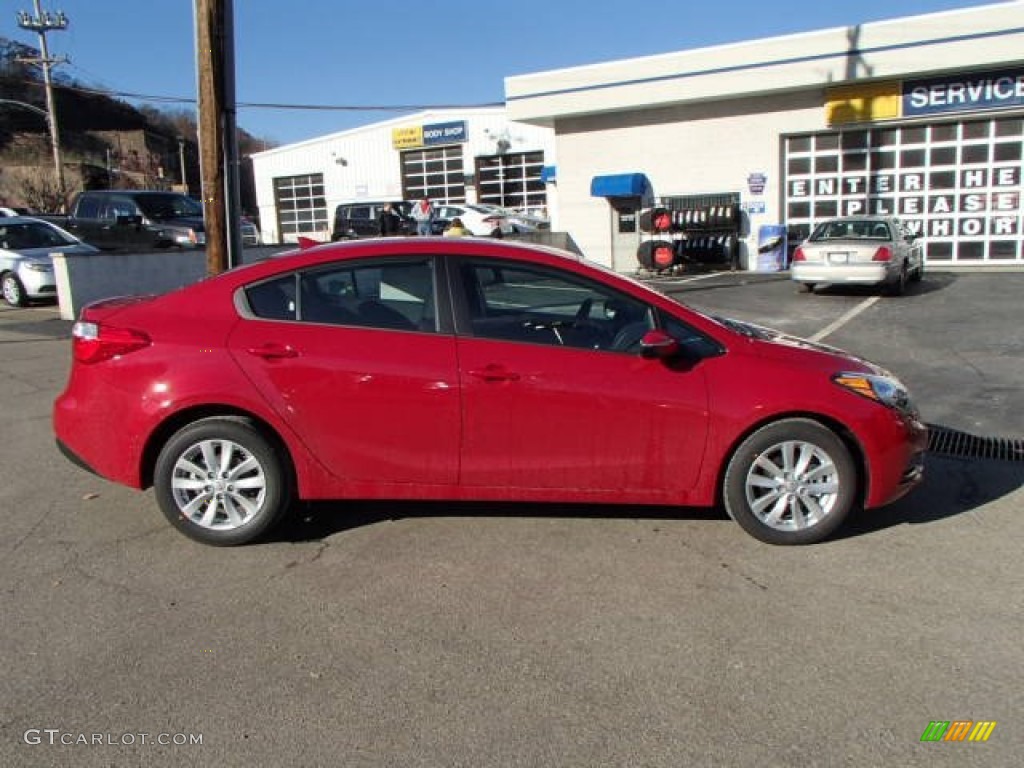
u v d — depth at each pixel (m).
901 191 18.80
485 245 4.43
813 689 3.04
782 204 20.03
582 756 2.68
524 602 3.71
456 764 2.65
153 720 2.88
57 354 10.10
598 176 21.67
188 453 4.27
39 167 63.53
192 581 3.95
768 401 4.17
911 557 4.16
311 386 4.20
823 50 18.28
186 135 94.06
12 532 4.55
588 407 4.19
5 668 3.20
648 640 3.38
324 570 4.05
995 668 3.17
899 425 4.28
